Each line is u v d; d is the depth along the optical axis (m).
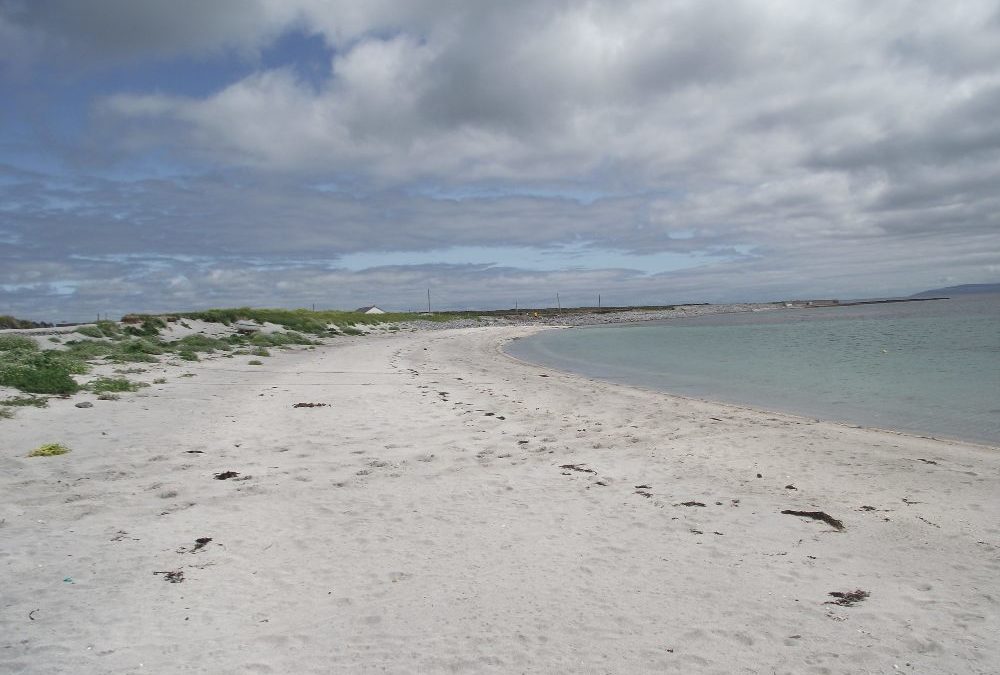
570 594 5.05
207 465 8.77
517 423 12.81
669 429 12.31
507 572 5.46
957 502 7.66
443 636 4.32
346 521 6.70
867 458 10.00
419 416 13.32
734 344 44.06
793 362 28.91
